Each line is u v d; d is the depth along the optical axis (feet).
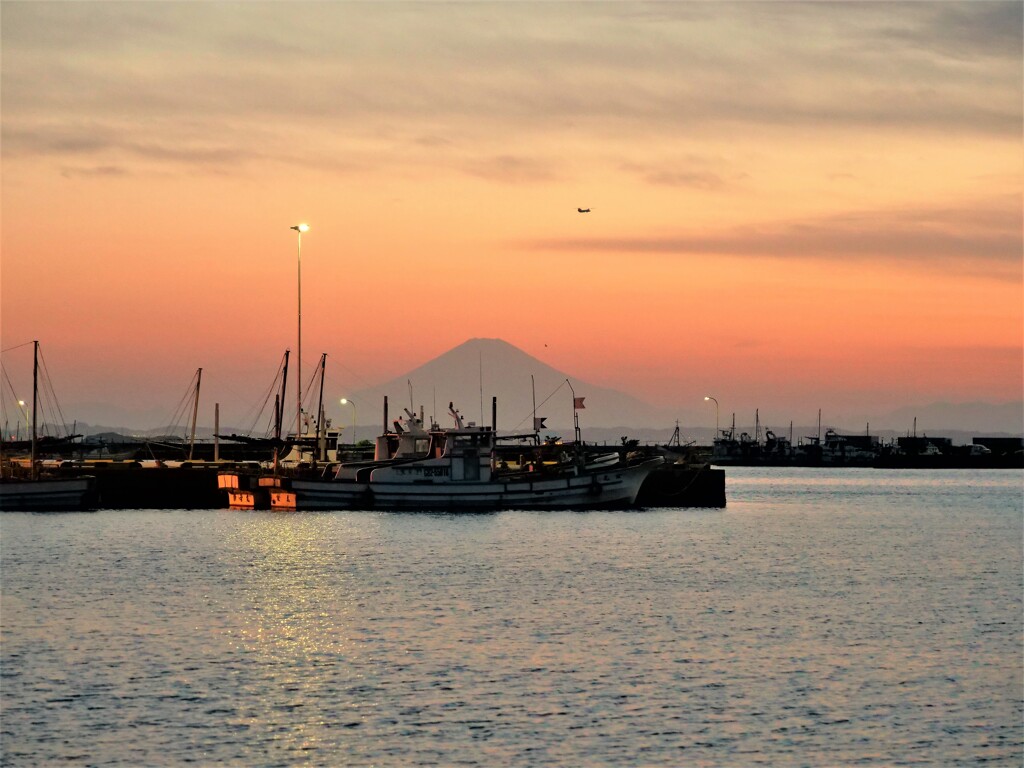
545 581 331.57
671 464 594.65
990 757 184.14
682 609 289.94
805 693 213.05
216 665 228.63
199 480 557.33
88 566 357.82
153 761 179.01
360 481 517.55
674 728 193.88
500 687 214.48
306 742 186.70
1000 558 413.39
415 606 289.74
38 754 181.47
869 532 515.09
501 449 555.69
